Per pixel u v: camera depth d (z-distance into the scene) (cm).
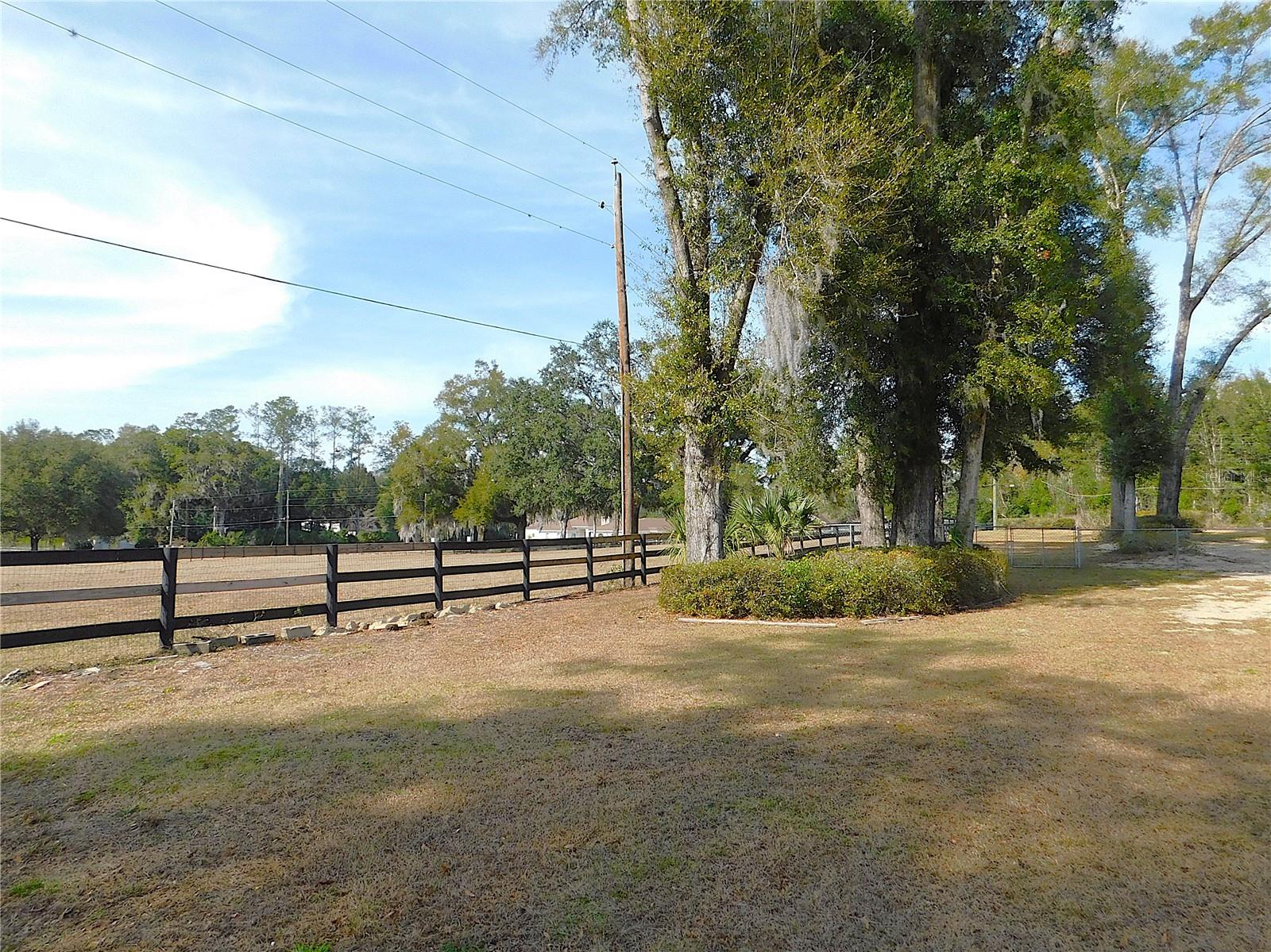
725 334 1241
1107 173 2556
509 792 414
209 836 360
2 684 667
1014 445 2186
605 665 756
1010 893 306
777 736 513
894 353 1494
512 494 4875
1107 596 1376
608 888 311
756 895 306
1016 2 1445
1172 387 2883
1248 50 2516
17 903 299
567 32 1399
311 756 473
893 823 372
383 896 305
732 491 1723
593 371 4734
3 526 5750
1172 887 311
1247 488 4838
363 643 887
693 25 1123
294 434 8094
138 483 6556
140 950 269
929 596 1101
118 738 509
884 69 1428
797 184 1164
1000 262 1309
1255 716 559
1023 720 549
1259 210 2653
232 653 820
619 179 1827
